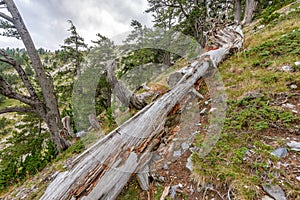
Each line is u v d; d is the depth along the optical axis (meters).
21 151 9.27
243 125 2.21
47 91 7.02
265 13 8.36
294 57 3.26
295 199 1.27
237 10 12.69
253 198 1.35
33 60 6.79
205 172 1.69
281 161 1.57
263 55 3.86
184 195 1.65
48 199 1.49
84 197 1.54
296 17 5.42
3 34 6.93
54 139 6.96
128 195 1.87
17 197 3.17
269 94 2.58
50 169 3.91
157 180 1.91
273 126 2.02
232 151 1.87
